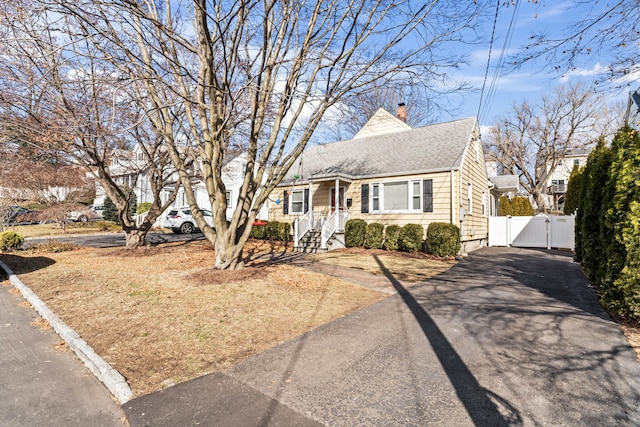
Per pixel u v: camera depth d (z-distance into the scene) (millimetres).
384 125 19406
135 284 7109
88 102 8695
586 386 3129
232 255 8133
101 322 4883
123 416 2730
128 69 6730
